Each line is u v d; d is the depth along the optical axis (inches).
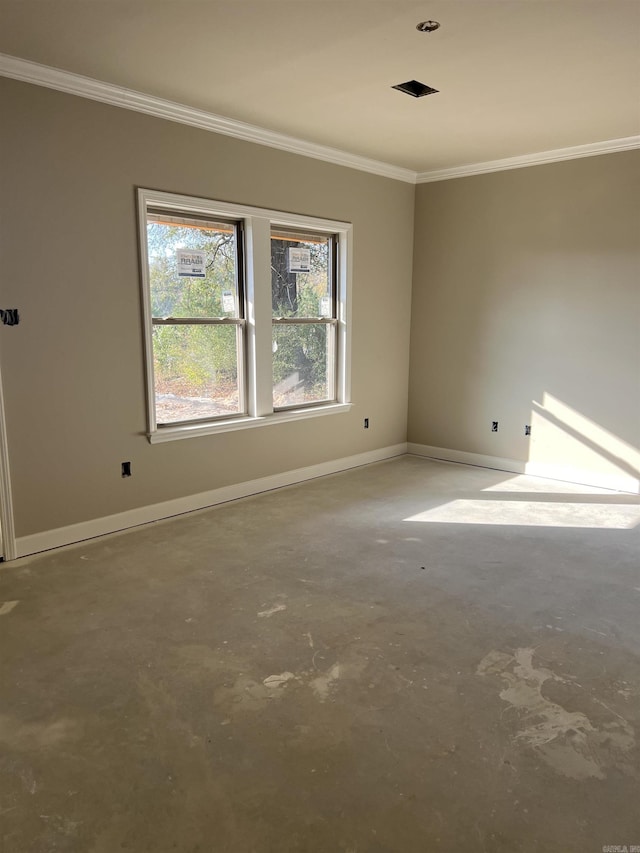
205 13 103.8
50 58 123.6
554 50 118.6
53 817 68.4
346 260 206.5
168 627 109.1
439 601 119.4
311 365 206.2
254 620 111.7
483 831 66.7
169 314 164.4
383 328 227.0
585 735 81.7
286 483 199.0
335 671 96.0
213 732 82.3
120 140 144.3
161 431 162.4
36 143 130.9
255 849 64.5
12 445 134.8
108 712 86.3
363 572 132.6
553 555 142.3
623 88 139.0
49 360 138.6
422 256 231.9
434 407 237.3
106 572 131.8
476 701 88.7
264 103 150.2
